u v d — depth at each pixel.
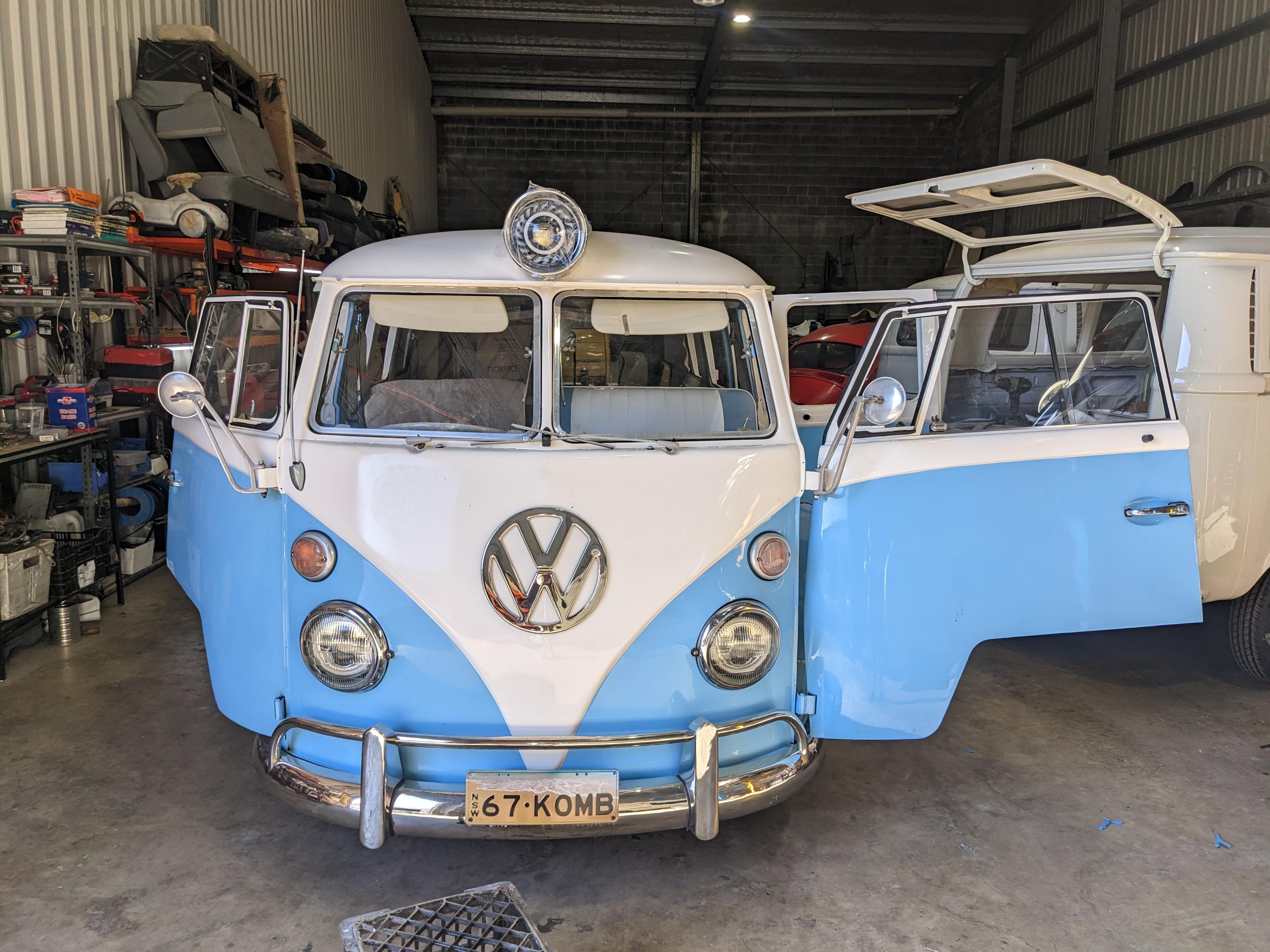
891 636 2.63
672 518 2.43
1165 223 3.36
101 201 5.60
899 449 2.64
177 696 3.87
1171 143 10.20
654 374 2.72
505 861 2.72
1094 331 3.07
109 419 4.96
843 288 15.62
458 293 2.62
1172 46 10.22
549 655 2.34
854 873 2.67
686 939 2.37
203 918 2.43
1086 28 11.56
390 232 10.20
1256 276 3.62
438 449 2.45
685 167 15.45
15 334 5.02
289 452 2.49
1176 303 3.63
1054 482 2.76
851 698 2.65
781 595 2.58
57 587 4.34
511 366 2.62
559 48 13.85
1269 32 8.86
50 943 2.32
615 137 15.34
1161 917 2.49
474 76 14.91
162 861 2.69
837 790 3.17
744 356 2.77
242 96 6.83
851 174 15.50
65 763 3.28
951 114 15.26
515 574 2.33
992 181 2.98
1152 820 2.99
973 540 2.68
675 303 2.72
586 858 2.73
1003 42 13.42
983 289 4.54
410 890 2.57
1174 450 2.87
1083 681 4.18
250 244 6.50
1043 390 3.10
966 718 3.77
